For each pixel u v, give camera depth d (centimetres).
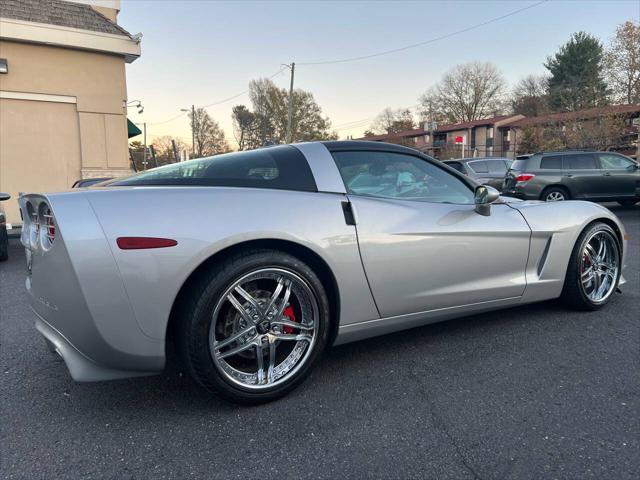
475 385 240
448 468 176
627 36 2666
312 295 228
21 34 1077
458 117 6203
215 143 6216
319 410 219
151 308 195
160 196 205
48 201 194
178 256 197
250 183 234
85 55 1176
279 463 181
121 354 195
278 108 5606
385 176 273
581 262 336
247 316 217
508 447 187
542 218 322
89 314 188
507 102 6131
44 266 203
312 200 236
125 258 191
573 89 3606
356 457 183
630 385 235
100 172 1214
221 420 212
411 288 262
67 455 188
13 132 1115
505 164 1368
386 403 224
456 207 286
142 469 179
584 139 2695
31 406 229
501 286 301
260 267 212
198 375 206
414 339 304
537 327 319
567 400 222
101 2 1316
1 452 191
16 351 305
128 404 229
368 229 246
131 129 1429
